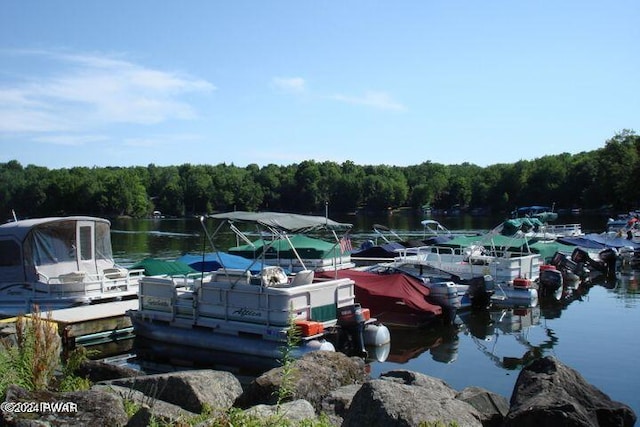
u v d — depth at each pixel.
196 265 21.69
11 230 19.23
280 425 5.98
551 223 71.38
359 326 14.68
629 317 20.12
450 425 6.52
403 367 14.36
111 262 21.22
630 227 47.44
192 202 108.56
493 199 112.50
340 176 122.12
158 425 6.28
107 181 101.19
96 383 9.53
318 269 22.62
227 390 9.20
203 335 14.65
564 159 119.19
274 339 13.64
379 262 26.89
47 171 124.25
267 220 14.69
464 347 16.36
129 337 16.52
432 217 102.25
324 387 9.20
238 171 142.38
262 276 14.41
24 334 8.11
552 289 24.42
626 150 92.06
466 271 22.97
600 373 13.39
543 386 8.56
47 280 18.81
